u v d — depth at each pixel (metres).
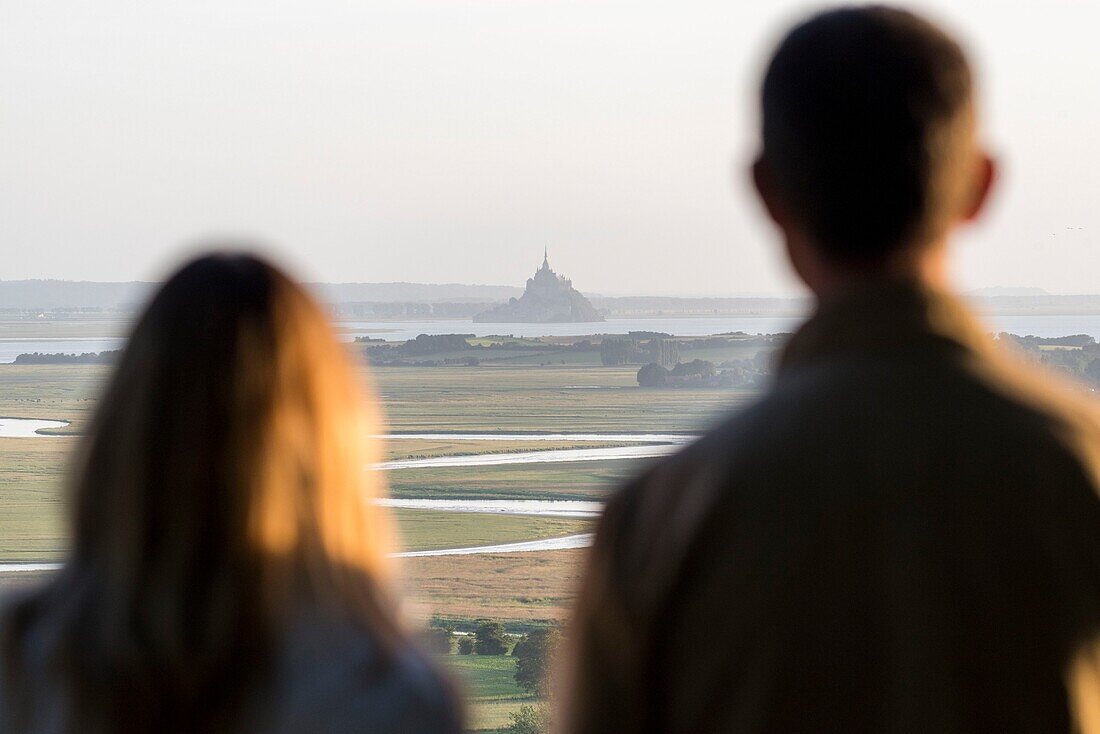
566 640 3.31
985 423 3.00
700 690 2.98
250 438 3.59
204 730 3.44
